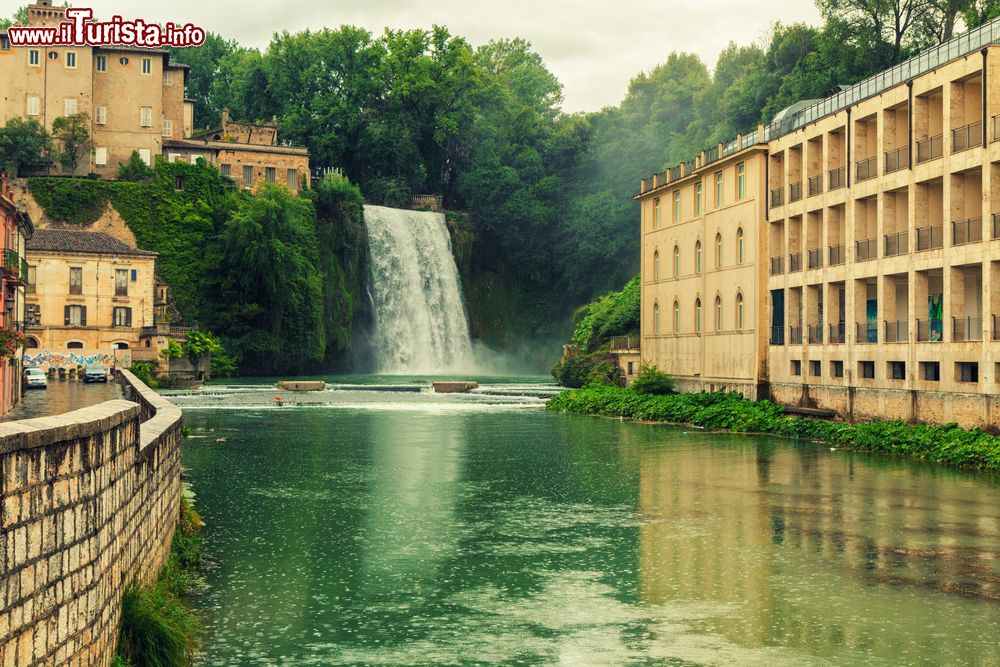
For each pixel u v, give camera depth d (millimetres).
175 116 116062
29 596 8938
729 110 105562
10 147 102000
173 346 86938
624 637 15930
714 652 15172
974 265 38688
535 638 15906
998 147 36344
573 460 37188
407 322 123875
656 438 45531
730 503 27812
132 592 13211
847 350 46250
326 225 117250
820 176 49688
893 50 87562
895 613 17156
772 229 54438
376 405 67750
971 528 24141
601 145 138875
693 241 63500
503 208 137250
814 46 100812
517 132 148375
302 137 134250
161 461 17734
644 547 22266
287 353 110062
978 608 17438
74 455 10109
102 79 108750
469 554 21594
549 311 143000
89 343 88062
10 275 46625
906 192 43875
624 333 82875
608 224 132000
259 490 29922
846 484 31031
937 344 39656
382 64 136625
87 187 102125
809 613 17172
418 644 15594
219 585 18906
